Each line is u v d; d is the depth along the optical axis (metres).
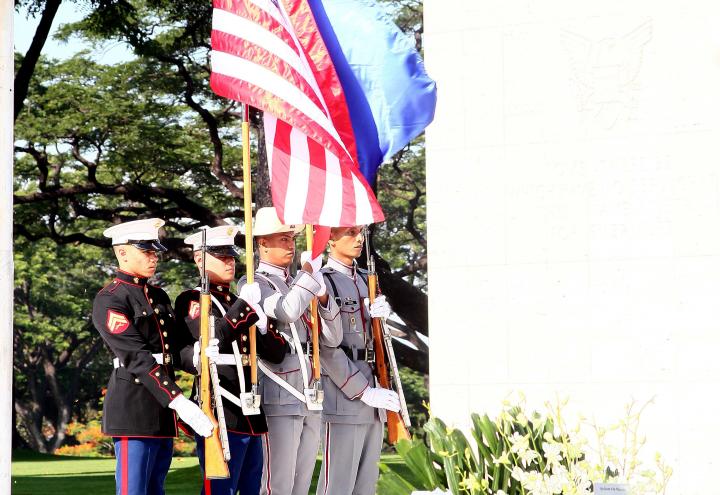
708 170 12.16
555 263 12.41
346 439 11.83
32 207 41.03
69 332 61.62
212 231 11.77
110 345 10.73
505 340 12.44
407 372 60.34
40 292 58.94
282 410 11.59
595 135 12.47
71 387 63.09
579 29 12.61
